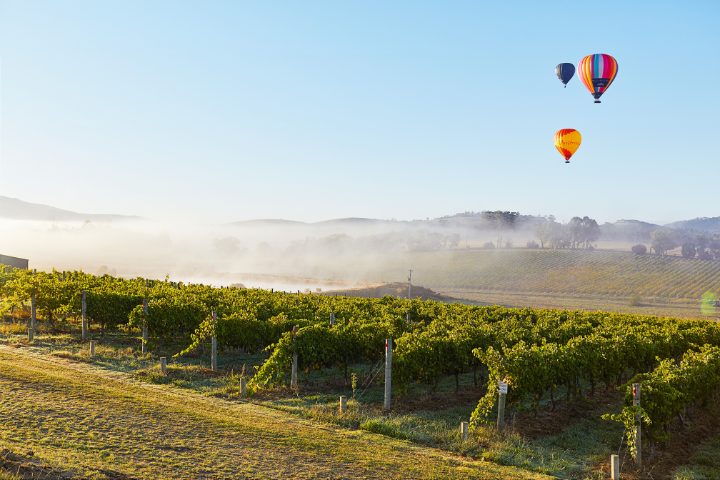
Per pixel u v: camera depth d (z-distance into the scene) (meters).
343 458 15.28
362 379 26.12
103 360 26.64
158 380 23.30
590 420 21.28
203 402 20.30
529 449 17.50
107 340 32.62
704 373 21.11
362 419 19.47
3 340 29.97
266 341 29.11
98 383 21.44
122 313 34.22
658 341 29.50
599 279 164.62
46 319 38.94
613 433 19.75
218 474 13.41
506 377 19.53
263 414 19.39
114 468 12.97
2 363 22.44
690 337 33.41
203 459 14.24
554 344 22.91
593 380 24.45
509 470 15.56
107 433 15.36
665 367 20.69
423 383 24.45
